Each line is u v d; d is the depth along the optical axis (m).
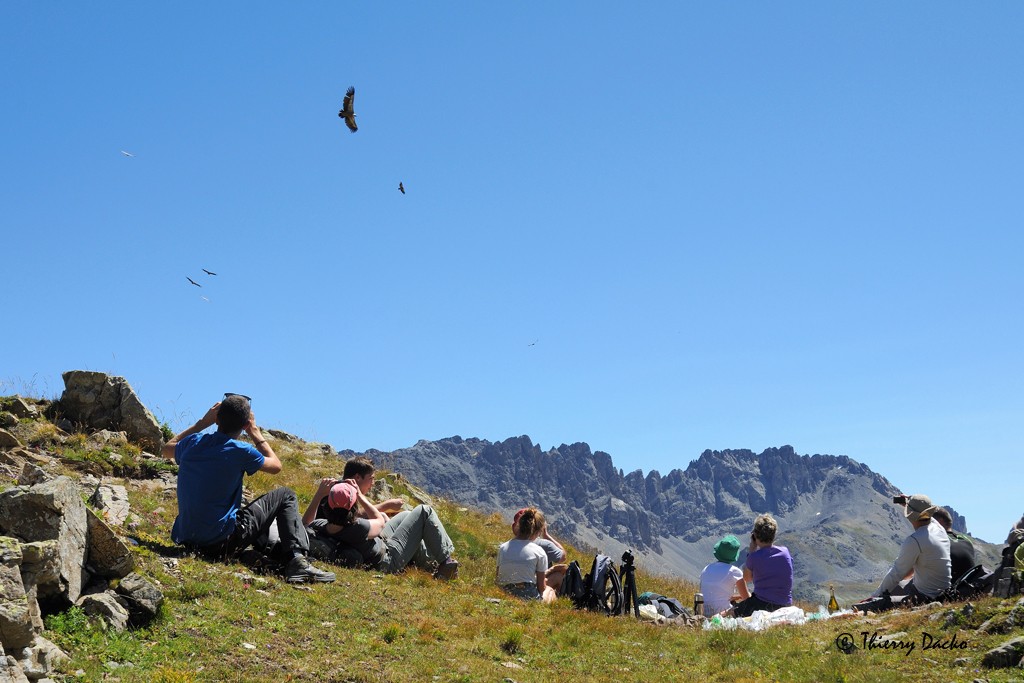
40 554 8.13
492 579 17.44
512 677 9.99
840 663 10.77
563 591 15.63
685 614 16.12
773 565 15.59
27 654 7.50
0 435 16.17
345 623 10.80
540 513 15.89
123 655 8.36
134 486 16.17
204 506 11.75
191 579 10.66
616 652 11.91
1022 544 12.70
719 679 10.84
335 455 28.19
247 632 9.69
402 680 9.27
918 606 14.02
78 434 17.61
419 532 15.15
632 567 15.30
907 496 15.13
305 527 13.93
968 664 10.30
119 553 9.50
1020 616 11.09
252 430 12.57
